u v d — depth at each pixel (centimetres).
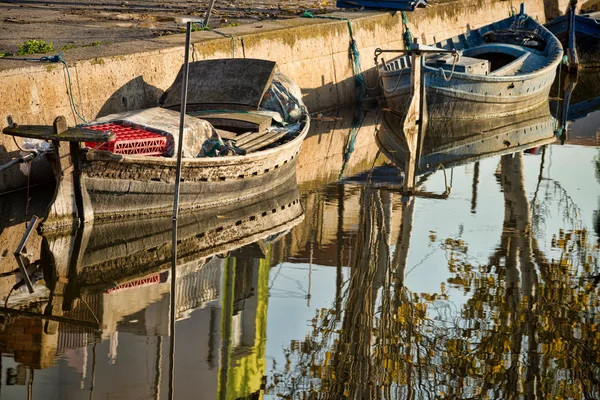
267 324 1204
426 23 3497
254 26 2720
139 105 2091
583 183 2039
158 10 3281
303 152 2291
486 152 2338
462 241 1608
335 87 2905
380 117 2777
